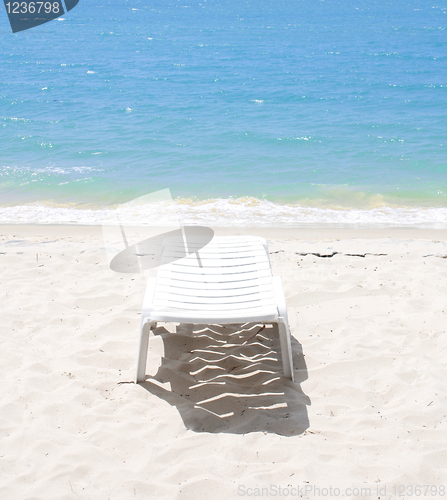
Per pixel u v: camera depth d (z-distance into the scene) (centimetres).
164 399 274
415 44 3347
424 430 246
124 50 3253
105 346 325
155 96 1788
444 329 346
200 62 2666
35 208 754
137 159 1047
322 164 993
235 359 318
